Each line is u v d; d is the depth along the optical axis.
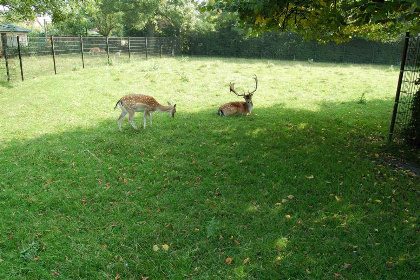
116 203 5.02
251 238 4.25
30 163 6.25
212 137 7.75
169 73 16.45
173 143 7.34
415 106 7.27
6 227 4.42
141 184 5.58
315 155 6.71
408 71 7.29
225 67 20.45
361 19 5.54
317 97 12.54
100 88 12.84
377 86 15.05
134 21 30.47
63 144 7.18
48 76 14.84
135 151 6.85
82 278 3.63
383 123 9.16
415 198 5.13
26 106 10.27
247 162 6.39
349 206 4.90
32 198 5.06
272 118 9.34
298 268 3.72
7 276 3.62
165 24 36.34
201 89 13.27
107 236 4.29
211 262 3.87
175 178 5.82
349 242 4.16
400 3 4.84
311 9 7.14
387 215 4.68
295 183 5.61
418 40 7.04
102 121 8.96
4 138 7.55
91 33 39.25
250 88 13.77
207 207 4.93
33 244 4.05
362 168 6.14
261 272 3.69
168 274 3.69
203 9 6.74
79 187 5.45
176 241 4.22
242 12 6.52
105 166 6.18
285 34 29.83
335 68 22.75
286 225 4.51
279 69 20.31
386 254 3.94
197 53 32.84
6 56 13.68
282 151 6.95
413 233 4.29
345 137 7.96
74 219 4.64
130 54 23.41
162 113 9.81
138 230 4.39
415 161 6.61
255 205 5.00
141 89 12.90
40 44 17.08
